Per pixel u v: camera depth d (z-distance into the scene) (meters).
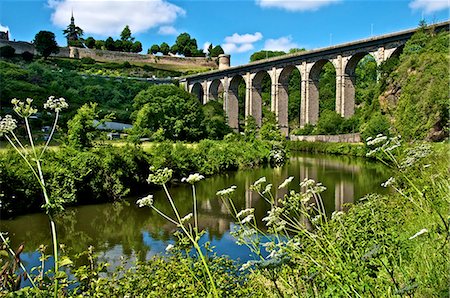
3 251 4.18
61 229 19.34
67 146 26.95
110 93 86.50
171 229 19.05
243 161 41.25
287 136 78.12
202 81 106.56
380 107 55.03
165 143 35.94
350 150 55.03
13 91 67.56
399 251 5.31
